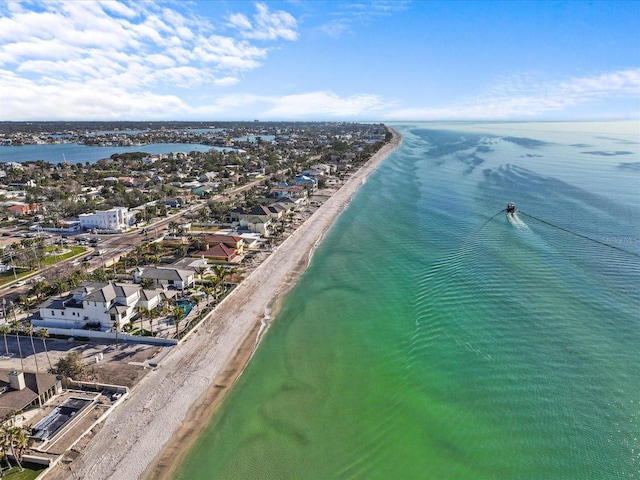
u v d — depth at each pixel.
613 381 54.91
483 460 45.66
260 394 58.53
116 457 47.78
